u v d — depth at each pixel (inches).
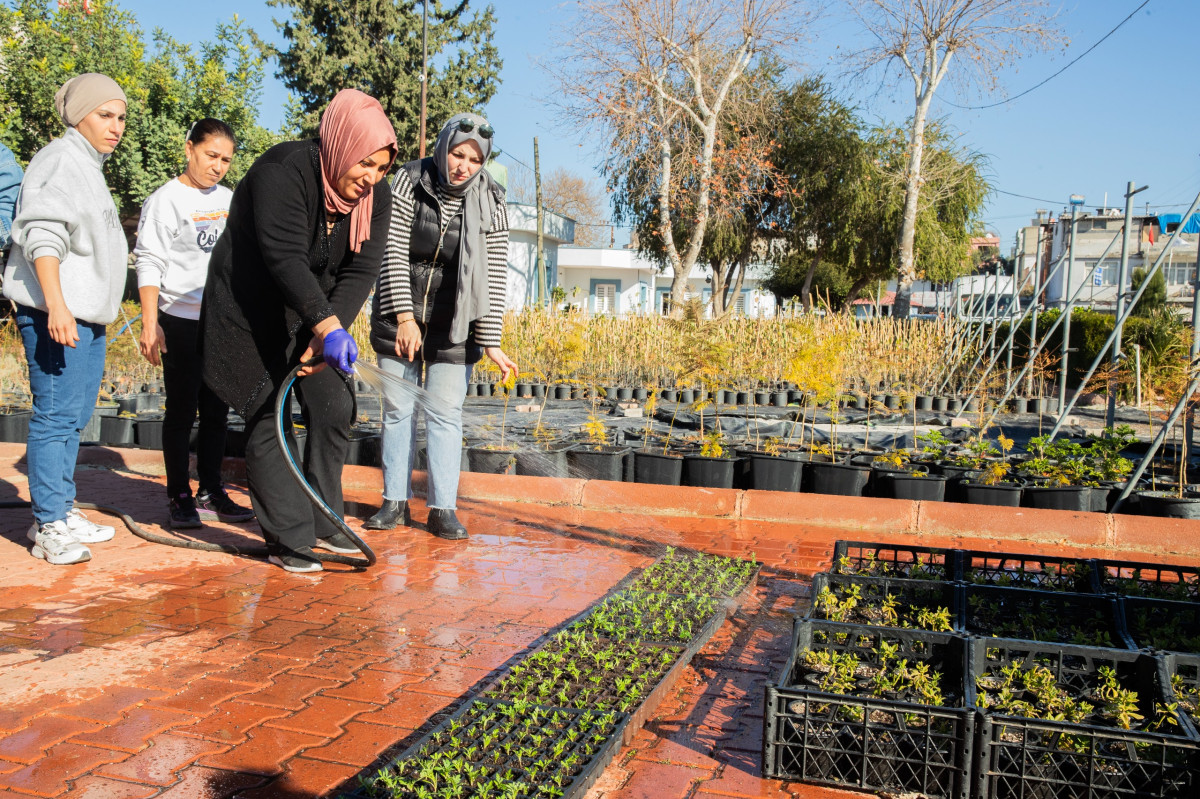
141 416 307.1
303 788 84.5
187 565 160.2
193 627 127.9
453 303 178.4
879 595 137.4
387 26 1205.7
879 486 244.8
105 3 756.0
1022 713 99.1
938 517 205.6
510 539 187.9
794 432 310.3
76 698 102.9
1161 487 243.9
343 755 91.1
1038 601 132.2
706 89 1014.4
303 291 142.4
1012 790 85.8
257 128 852.0
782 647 128.6
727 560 168.2
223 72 800.3
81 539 170.4
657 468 254.2
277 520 157.1
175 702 102.7
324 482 164.9
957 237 1167.0
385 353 185.9
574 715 97.3
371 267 158.7
